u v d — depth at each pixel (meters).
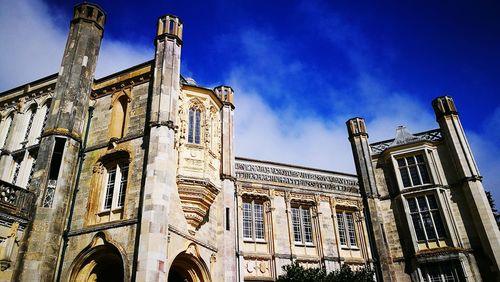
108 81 24.00
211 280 21.34
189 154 21.67
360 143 31.34
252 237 27.31
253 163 29.56
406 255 27.50
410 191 28.72
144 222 17.19
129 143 20.72
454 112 29.70
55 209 19.14
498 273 24.28
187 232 20.36
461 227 26.88
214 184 22.77
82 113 21.98
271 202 28.59
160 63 21.62
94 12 24.61
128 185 19.44
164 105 20.14
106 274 19.58
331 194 30.98
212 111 24.72
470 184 27.03
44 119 24.92
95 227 18.95
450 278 25.80
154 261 16.42
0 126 26.36
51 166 20.78
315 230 29.33
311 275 19.75
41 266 17.86
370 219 28.70
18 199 18.52
